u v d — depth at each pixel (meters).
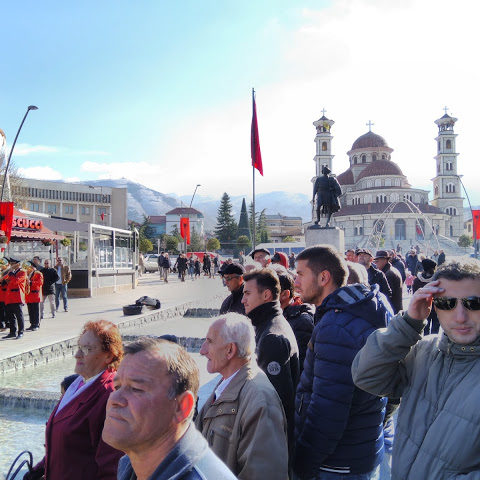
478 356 1.78
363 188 104.62
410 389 1.96
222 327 2.45
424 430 1.82
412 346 2.00
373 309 2.56
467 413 1.71
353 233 97.31
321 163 98.19
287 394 2.78
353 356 2.42
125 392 1.42
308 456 2.50
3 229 14.76
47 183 106.19
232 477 1.41
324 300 2.74
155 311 15.02
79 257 23.39
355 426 2.52
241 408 2.27
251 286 3.19
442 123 105.25
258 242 108.00
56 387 7.59
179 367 1.45
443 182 103.94
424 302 1.89
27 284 11.16
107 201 114.19
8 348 9.12
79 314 14.55
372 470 2.57
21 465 2.96
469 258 1.86
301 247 55.72
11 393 6.34
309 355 2.78
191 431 1.47
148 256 53.62
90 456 2.50
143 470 1.43
